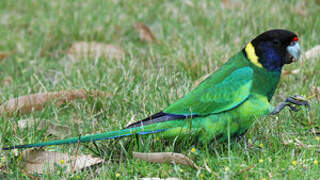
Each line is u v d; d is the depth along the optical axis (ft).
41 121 28.78
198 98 24.35
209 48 36.96
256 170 22.29
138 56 39.09
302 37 37.63
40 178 23.09
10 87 35.14
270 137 25.23
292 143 24.79
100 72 35.40
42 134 28.02
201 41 39.45
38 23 47.24
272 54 24.56
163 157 23.16
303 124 27.58
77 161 23.88
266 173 22.09
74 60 39.63
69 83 34.40
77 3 50.78
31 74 37.29
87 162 23.80
